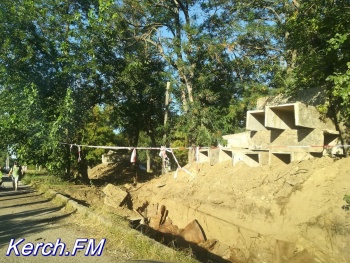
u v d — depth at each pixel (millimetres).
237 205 10867
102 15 18000
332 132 11031
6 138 18438
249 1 19062
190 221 12797
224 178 12727
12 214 11820
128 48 21344
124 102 22812
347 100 9102
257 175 11508
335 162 9484
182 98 20219
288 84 12758
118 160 32125
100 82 20766
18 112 17750
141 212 15625
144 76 22500
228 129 18906
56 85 18781
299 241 8578
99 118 24625
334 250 7898
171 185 15945
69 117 18297
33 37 18156
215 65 19984
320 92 11320
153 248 7355
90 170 31844
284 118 11945
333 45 10016
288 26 11859
